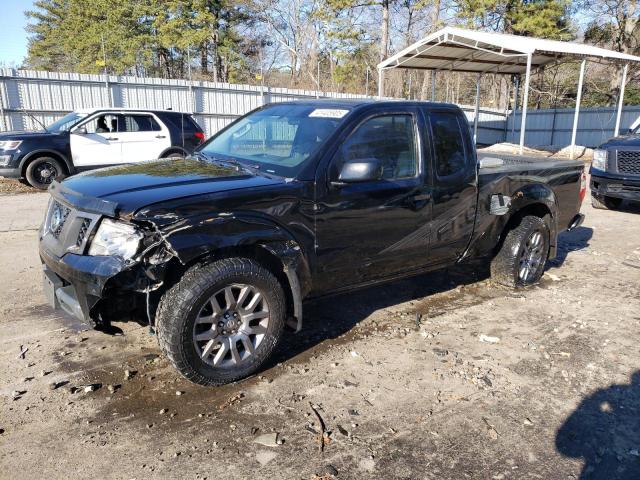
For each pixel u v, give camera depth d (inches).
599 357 158.2
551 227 221.5
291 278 139.3
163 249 120.4
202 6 1482.5
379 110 158.4
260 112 185.8
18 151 443.8
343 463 107.6
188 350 124.2
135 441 112.4
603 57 706.8
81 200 128.3
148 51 1525.6
